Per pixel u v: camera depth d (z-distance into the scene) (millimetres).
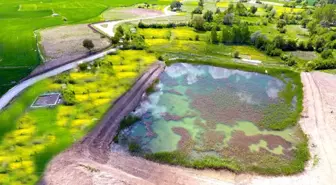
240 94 65438
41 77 67312
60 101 58750
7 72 69500
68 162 44594
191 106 60500
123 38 90938
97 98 60281
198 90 66562
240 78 72688
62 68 71625
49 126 51750
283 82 71125
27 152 46094
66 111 55812
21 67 72125
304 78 71625
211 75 73750
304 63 79875
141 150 48344
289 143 50906
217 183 42594
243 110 59625
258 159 47188
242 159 47125
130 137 51156
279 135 52844
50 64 73000
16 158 44812
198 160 46500
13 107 56250
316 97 63531
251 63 79625
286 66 78500
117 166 44781
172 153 47594
